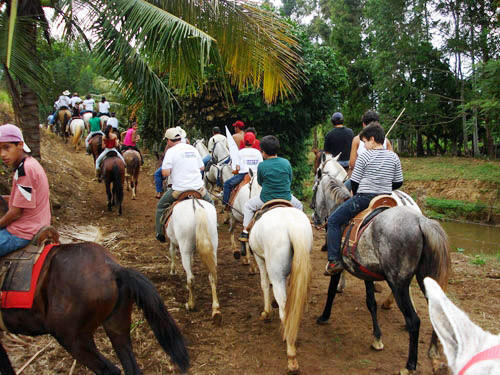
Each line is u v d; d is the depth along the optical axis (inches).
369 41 1261.1
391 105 1159.6
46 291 129.9
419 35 1097.4
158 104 311.1
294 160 591.8
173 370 168.2
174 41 232.7
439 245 147.6
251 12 276.8
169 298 236.5
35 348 179.8
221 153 414.3
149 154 818.8
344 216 179.3
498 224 753.6
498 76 768.3
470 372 41.7
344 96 1268.5
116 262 137.6
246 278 270.8
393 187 185.0
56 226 354.3
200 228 201.0
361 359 175.5
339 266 179.3
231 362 174.2
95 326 129.7
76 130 742.5
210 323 207.9
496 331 196.9
